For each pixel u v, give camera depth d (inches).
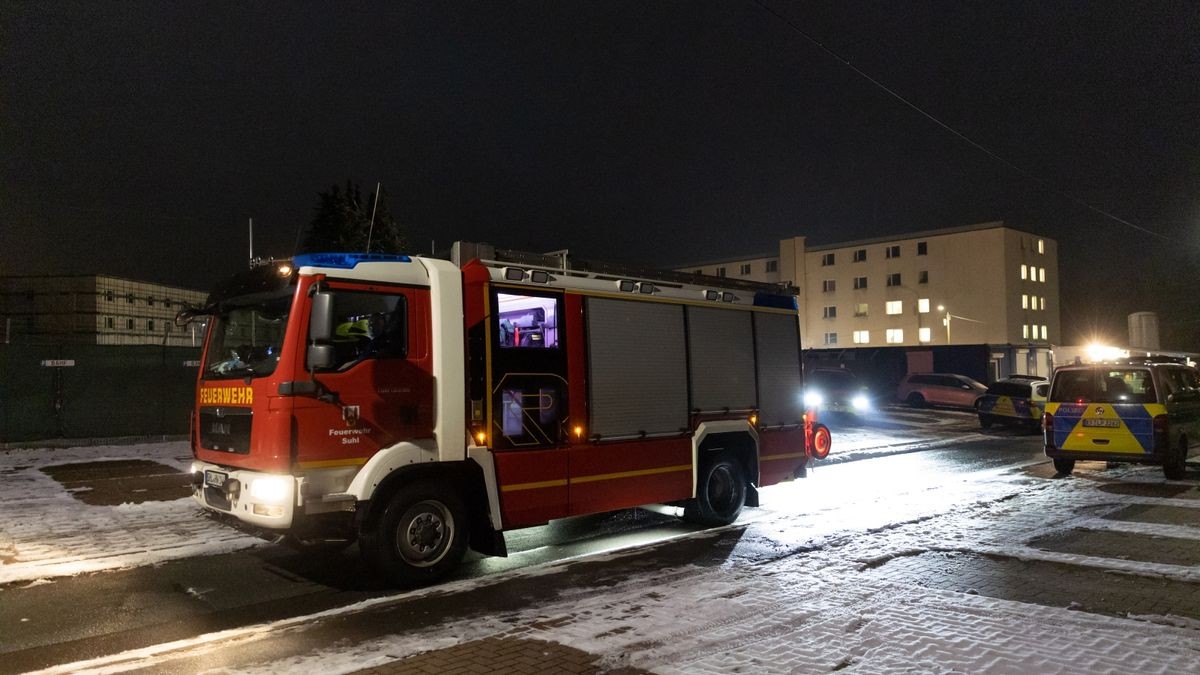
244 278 262.4
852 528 342.6
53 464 572.4
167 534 340.2
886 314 2356.1
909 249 2327.8
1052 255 2372.0
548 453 283.0
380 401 245.0
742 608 219.8
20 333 1515.7
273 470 226.1
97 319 1533.0
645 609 220.7
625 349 315.9
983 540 313.9
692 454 336.5
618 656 181.3
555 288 294.4
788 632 197.9
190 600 243.4
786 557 287.0
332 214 1090.1
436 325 259.3
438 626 208.7
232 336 265.3
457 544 260.5
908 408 1258.0
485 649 188.1
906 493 447.2
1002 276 2174.0
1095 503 404.5
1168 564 270.8
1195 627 200.4
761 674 168.9
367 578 268.4
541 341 287.1
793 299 407.2
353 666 177.9
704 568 271.4
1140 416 478.3
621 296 317.7
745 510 394.3
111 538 331.9
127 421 706.2
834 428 976.3
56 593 251.6
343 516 240.8
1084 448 498.0
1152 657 177.5
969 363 1382.9
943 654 180.4
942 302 2261.3
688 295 346.6
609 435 305.1
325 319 231.1
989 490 457.1
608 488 302.2
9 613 229.9
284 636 202.2
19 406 654.5
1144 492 440.8
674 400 333.1
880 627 201.2
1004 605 221.1
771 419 380.5
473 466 263.7
